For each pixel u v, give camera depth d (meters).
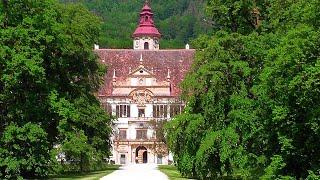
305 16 36.75
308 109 36.34
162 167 99.81
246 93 45.12
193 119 48.84
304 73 34.72
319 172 36.38
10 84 48.06
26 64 46.91
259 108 42.25
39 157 49.69
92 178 57.31
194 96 49.94
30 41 49.78
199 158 46.00
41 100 51.44
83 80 68.88
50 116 53.38
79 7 72.31
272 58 38.28
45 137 49.97
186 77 49.94
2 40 48.00
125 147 133.00
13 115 49.38
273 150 41.12
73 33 64.38
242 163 43.28
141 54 142.75
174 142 52.59
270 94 39.53
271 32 48.00
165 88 135.88
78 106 65.19
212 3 53.53
